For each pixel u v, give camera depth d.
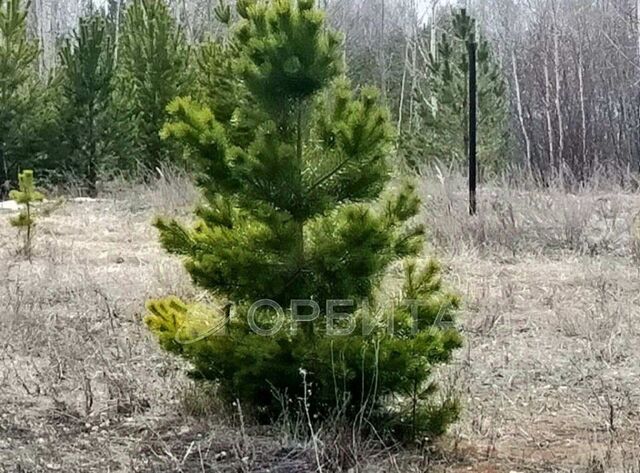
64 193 20.06
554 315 8.57
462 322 8.24
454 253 11.51
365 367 5.09
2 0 20.80
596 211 13.75
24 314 8.23
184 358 5.40
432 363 5.25
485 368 7.03
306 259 5.22
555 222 12.69
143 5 22.06
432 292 5.38
